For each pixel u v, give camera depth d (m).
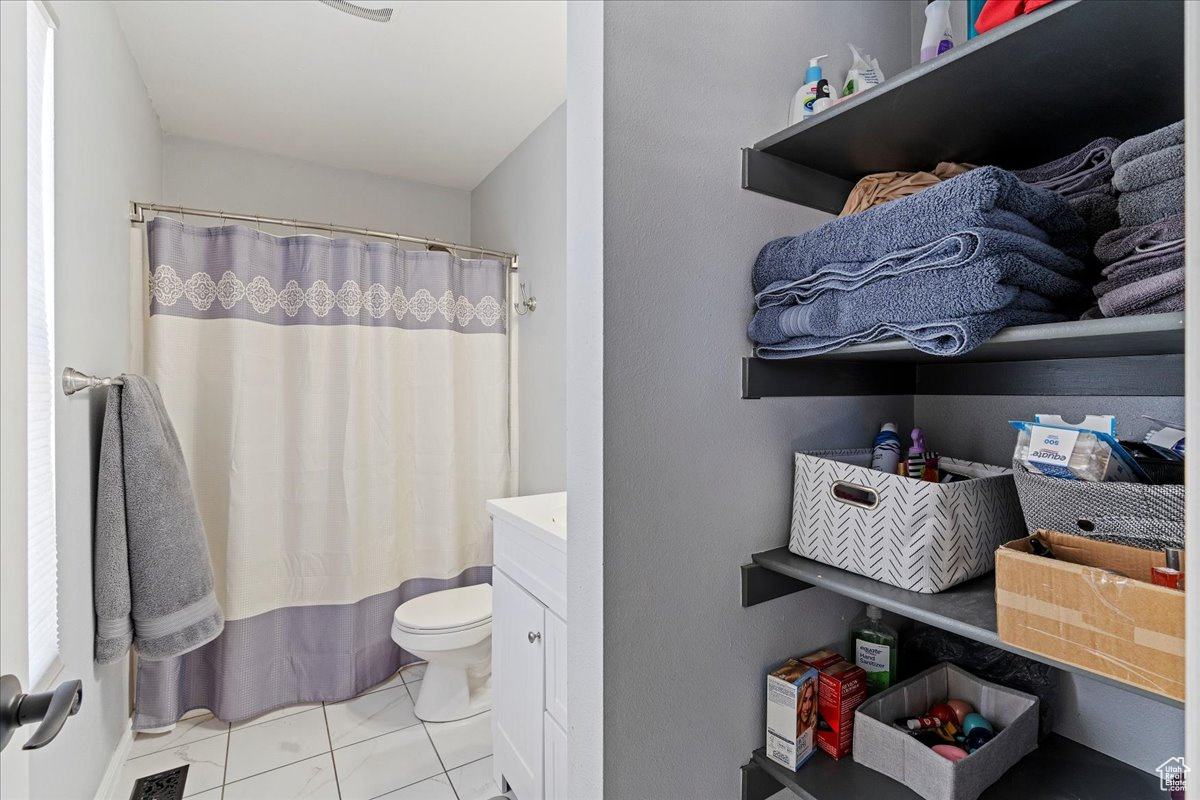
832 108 0.83
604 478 0.83
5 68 0.68
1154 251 0.61
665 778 0.89
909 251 0.72
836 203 1.08
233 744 1.96
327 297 2.26
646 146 0.86
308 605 2.23
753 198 0.98
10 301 0.68
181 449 1.87
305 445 2.21
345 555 2.25
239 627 2.09
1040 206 0.70
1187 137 0.33
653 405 0.87
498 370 2.61
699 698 0.93
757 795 0.99
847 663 1.04
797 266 0.88
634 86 0.85
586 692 0.86
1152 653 0.55
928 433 1.20
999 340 0.68
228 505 2.08
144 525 1.65
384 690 2.32
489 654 2.14
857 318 0.78
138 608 1.65
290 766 1.84
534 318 2.57
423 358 2.46
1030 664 1.02
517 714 1.61
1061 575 0.62
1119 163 0.67
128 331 1.97
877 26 1.18
